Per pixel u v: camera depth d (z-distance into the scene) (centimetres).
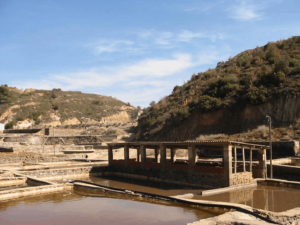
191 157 2583
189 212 1538
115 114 13000
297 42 7275
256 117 5109
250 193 2070
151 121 7181
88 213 1549
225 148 2309
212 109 5666
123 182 2788
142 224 1346
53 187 2150
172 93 8656
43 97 13788
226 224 1168
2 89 12662
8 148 4725
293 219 1327
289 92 4872
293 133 4294
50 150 5262
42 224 1368
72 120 11850
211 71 8150
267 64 6581
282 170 2758
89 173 3288
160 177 2842
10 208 1664
